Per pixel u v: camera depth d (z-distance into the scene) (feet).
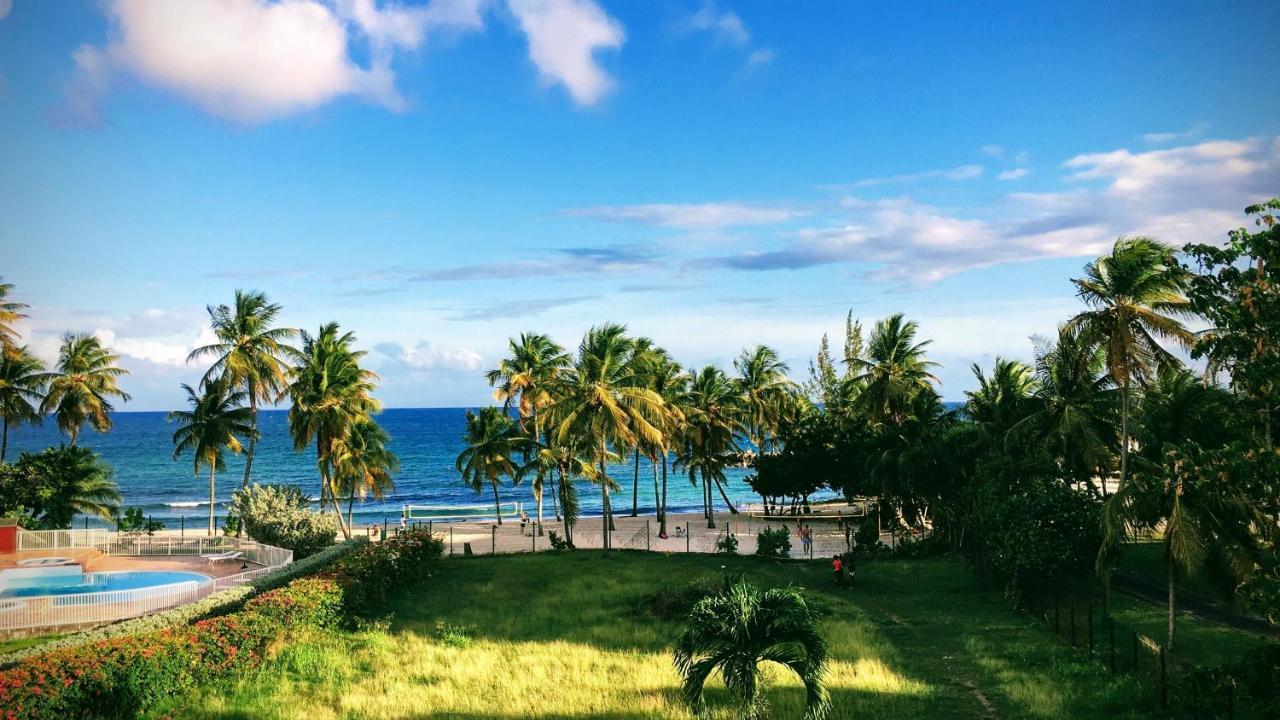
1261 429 59.11
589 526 236.22
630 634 89.81
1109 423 128.47
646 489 397.80
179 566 131.13
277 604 81.10
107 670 60.03
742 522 241.96
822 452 207.72
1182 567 73.15
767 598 58.29
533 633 90.89
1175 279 87.51
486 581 124.36
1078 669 71.05
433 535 166.30
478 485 226.38
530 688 68.74
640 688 68.44
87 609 88.63
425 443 639.35
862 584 123.95
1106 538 76.43
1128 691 62.75
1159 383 118.11
